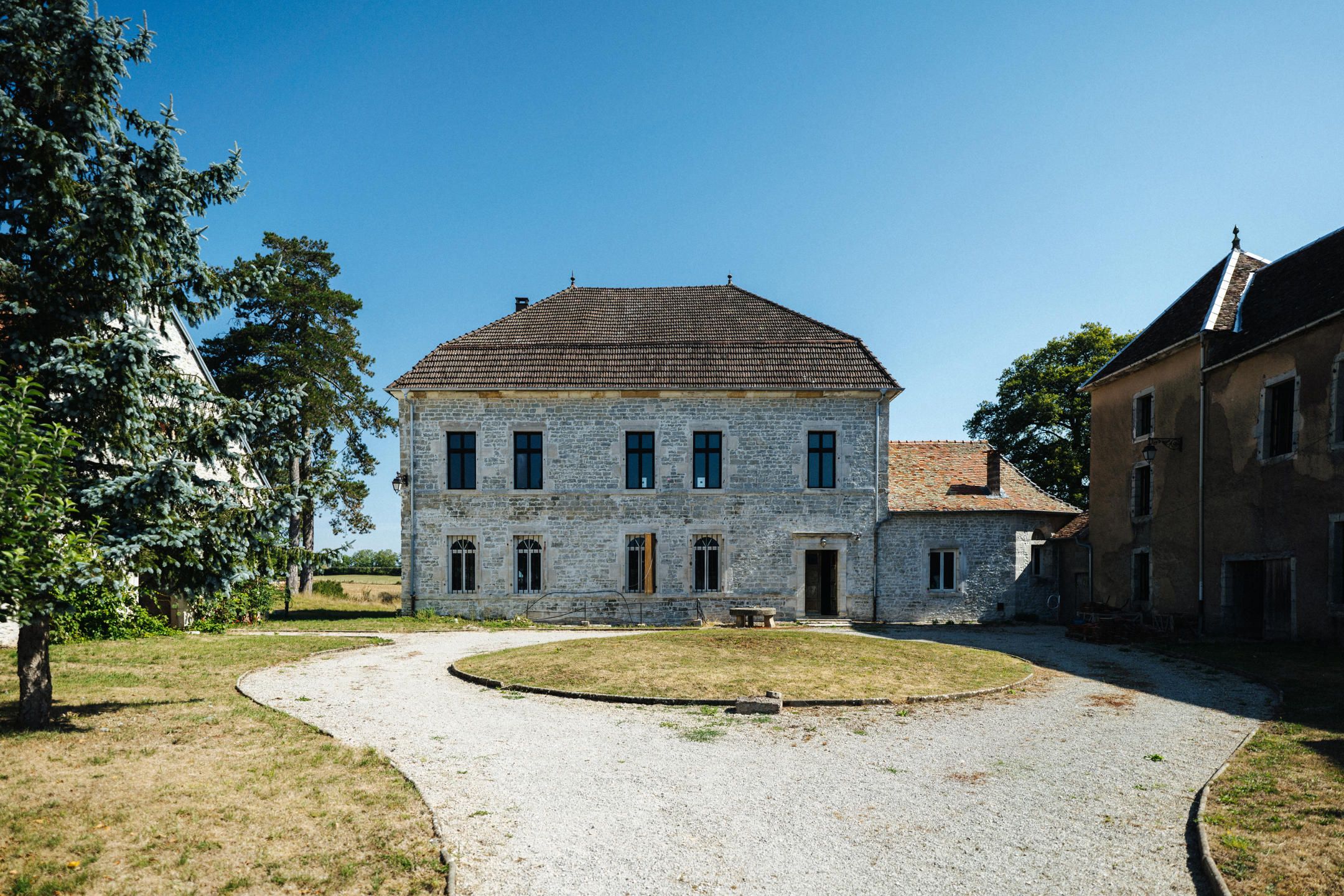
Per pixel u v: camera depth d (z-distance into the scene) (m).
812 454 24.22
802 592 23.72
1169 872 5.66
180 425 9.27
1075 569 24.64
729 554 23.73
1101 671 13.87
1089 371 33.94
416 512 23.69
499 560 23.58
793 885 5.45
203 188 9.48
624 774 7.82
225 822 6.20
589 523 23.69
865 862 5.83
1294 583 16.16
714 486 24.06
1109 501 22.95
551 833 6.30
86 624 15.78
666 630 19.02
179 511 8.80
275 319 32.59
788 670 12.62
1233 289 20.19
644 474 23.95
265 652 14.78
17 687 10.89
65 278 8.72
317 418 31.48
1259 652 15.13
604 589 23.56
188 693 10.88
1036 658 15.52
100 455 8.66
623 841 6.18
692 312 26.73
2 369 8.16
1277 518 16.64
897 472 26.12
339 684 12.12
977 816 6.75
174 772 7.36
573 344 25.00
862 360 24.66
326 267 34.16
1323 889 5.25
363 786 7.10
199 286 9.58
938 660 14.02
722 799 7.13
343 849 5.76
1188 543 19.44
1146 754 8.62
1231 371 18.16
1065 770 8.01
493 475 23.75
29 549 7.34
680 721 9.98
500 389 23.55
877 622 23.78
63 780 7.07
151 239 8.70
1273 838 6.09
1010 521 24.64
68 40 8.27
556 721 9.95
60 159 8.24
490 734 9.30
